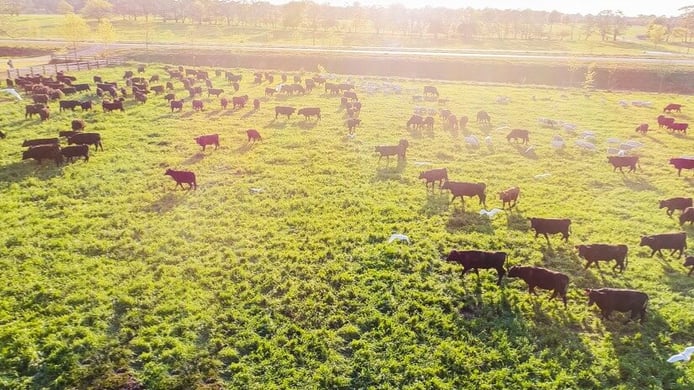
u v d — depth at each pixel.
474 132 38.50
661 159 32.34
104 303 16.12
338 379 13.17
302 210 23.52
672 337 15.04
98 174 26.92
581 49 112.81
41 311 15.56
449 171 29.52
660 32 114.81
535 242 20.86
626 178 28.86
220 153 31.39
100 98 45.12
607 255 18.56
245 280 17.62
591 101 52.78
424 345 14.52
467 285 17.58
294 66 84.06
